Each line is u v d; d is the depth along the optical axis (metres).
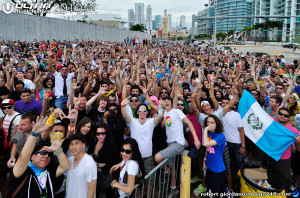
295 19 99.25
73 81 5.04
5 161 3.73
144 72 9.46
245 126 4.79
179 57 20.09
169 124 4.24
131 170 3.09
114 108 4.50
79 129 3.60
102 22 57.34
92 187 2.89
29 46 17.58
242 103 4.90
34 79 7.21
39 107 5.10
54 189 2.86
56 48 16.36
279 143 4.25
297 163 4.41
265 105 6.49
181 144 4.12
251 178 4.05
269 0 125.62
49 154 2.71
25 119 3.31
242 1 137.38
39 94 6.94
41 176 2.67
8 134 4.15
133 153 3.24
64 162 2.76
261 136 4.52
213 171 3.93
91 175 2.87
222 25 142.25
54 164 2.87
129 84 6.45
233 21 138.25
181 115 4.25
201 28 160.50
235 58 20.58
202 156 4.80
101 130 3.38
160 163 3.70
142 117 4.17
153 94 6.96
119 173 3.44
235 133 4.74
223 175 3.96
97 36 36.72
